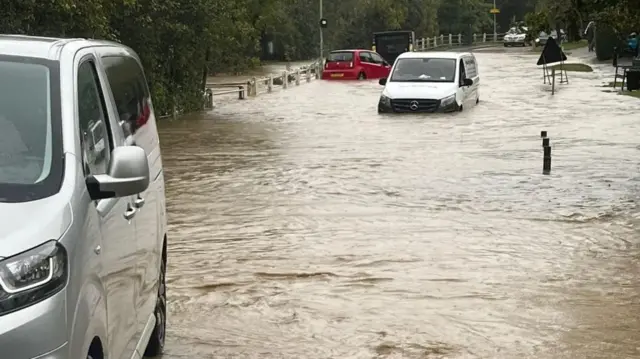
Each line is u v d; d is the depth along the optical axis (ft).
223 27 107.86
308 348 24.64
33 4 55.01
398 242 36.99
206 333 25.91
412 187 50.19
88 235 14.83
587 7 55.42
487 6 358.23
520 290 29.91
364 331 26.00
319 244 36.86
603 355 23.93
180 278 31.81
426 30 310.65
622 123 82.38
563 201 45.65
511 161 59.77
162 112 96.12
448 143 69.92
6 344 12.82
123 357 17.38
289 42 258.37
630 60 175.52
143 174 16.01
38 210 14.12
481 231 38.96
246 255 35.17
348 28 278.46
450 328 26.17
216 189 50.52
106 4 67.15
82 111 16.85
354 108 103.04
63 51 17.46
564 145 67.72
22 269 13.16
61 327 13.42
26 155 15.37
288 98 121.80
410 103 93.20
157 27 92.07
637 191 48.32
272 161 61.31
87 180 15.51
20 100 16.19
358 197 47.34
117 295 16.75
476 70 105.81
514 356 23.88
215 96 127.85
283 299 29.22
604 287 30.19
